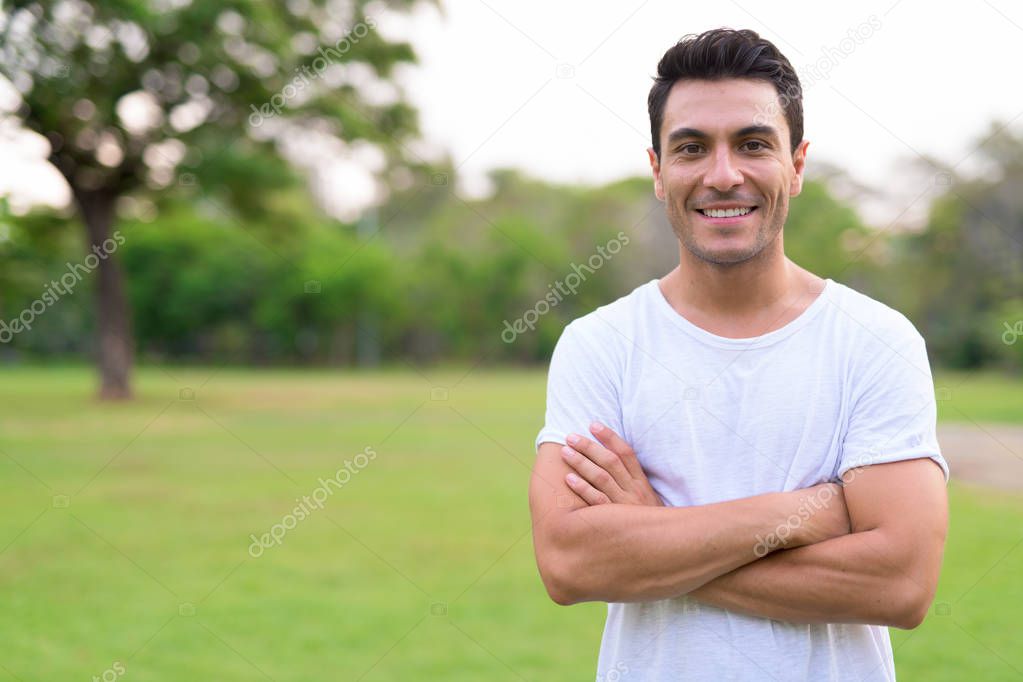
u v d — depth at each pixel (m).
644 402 1.98
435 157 24.16
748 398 1.92
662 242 34.09
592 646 5.33
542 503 1.99
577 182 44.75
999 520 8.33
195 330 49.88
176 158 23.00
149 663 5.07
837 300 1.97
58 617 5.93
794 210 30.12
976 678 4.61
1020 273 30.31
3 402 23.75
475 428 17.19
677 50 1.96
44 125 18.34
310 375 40.19
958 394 21.91
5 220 8.66
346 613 5.97
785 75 1.96
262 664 5.05
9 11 14.43
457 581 6.80
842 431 1.90
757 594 1.82
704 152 1.92
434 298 46.56
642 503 1.95
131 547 7.93
